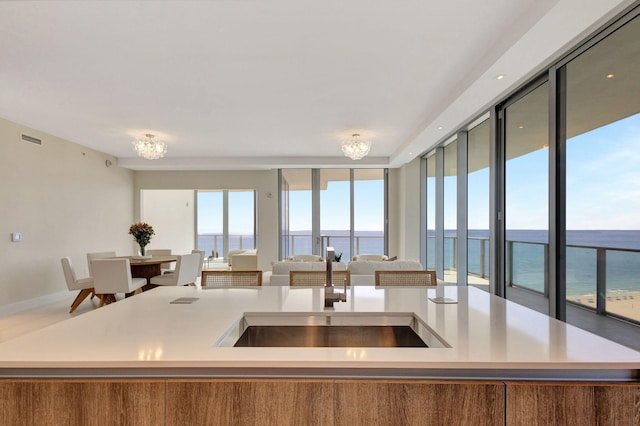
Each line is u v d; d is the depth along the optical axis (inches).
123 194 313.0
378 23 97.0
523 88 135.9
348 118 187.8
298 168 348.2
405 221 306.5
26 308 202.4
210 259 419.2
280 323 64.2
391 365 41.4
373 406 40.3
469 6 89.7
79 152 251.6
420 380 40.9
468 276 203.3
